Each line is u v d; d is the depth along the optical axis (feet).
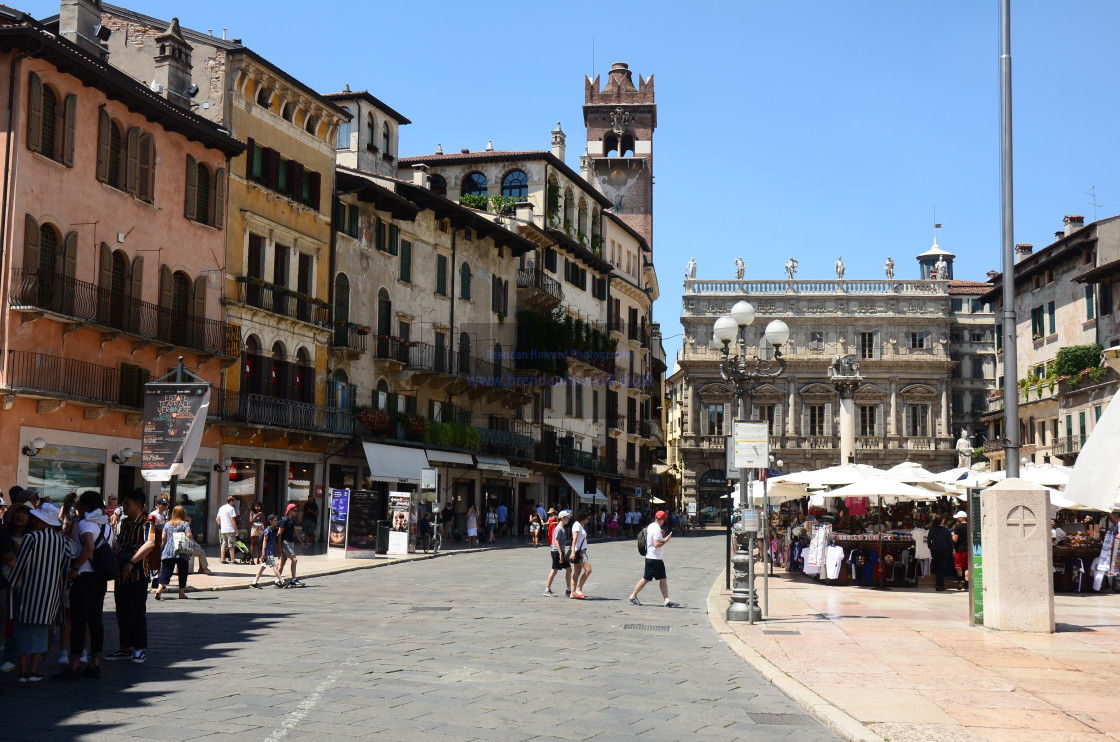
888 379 324.39
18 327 100.12
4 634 42.32
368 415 154.81
